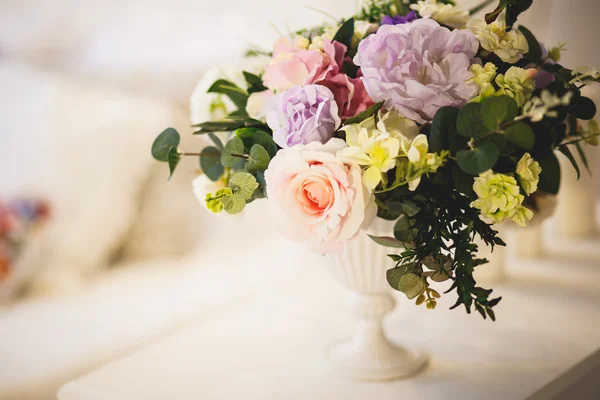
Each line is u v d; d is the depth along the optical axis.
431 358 0.80
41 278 1.19
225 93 0.71
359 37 0.64
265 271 1.29
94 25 1.70
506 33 0.59
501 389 0.71
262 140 0.62
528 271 1.10
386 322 0.92
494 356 0.80
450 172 0.55
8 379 0.90
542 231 1.16
